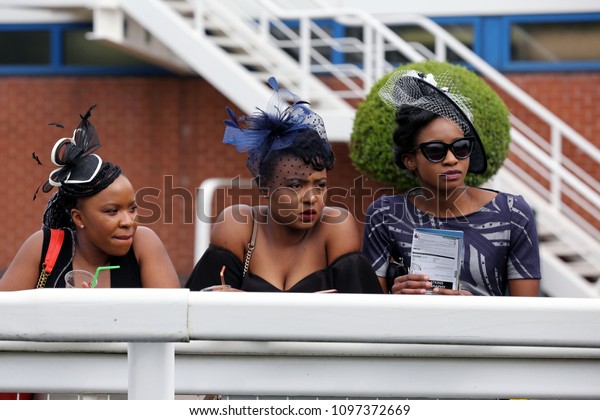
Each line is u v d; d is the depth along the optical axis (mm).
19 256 9531
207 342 5625
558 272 25375
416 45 35594
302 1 35656
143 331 5148
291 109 9102
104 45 37000
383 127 15992
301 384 5664
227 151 36875
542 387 5578
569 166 35125
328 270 9250
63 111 37188
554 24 35156
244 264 9297
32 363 5738
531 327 5191
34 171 37344
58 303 5145
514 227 10508
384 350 5574
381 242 10922
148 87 37000
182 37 29734
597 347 5238
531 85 35344
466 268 10445
